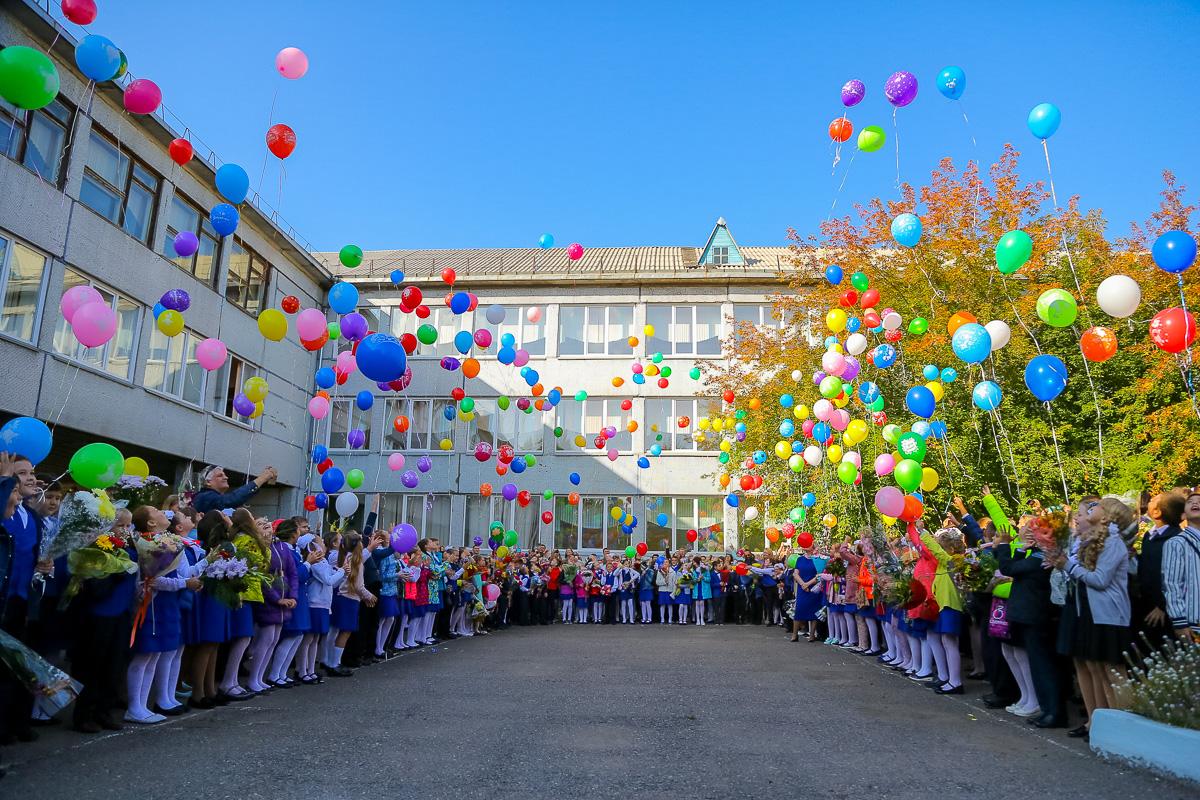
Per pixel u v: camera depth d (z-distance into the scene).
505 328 27.05
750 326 21.59
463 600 15.53
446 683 8.66
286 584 8.10
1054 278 15.56
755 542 25.09
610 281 26.78
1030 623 6.55
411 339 14.59
